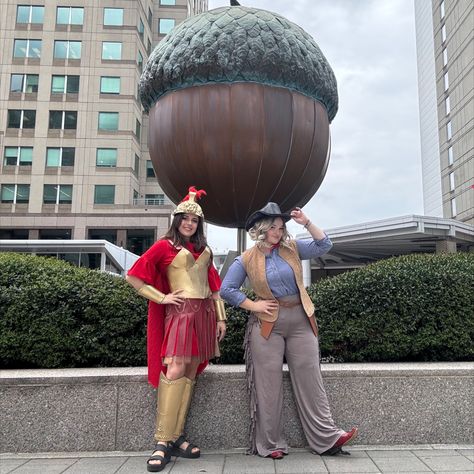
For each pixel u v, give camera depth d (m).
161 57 4.06
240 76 3.85
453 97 34.28
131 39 32.78
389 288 3.44
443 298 3.42
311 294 3.63
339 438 2.76
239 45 3.83
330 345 3.46
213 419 3.11
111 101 32.19
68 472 2.65
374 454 2.88
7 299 3.37
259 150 3.83
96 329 3.43
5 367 3.50
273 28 3.95
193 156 3.88
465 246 18.88
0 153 31.48
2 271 3.51
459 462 2.71
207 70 3.83
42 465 2.79
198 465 2.73
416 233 14.63
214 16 4.03
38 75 32.28
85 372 3.20
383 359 3.54
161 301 2.82
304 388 2.91
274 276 2.93
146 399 3.09
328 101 4.36
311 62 4.05
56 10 32.84
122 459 2.89
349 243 16.97
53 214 31.14
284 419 3.08
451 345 3.41
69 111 32.06
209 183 3.98
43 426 3.06
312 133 4.05
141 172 34.88
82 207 31.25
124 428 3.07
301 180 4.15
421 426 3.08
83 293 3.41
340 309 3.48
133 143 32.47
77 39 32.66
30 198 31.22
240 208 4.24
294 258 3.03
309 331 2.96
